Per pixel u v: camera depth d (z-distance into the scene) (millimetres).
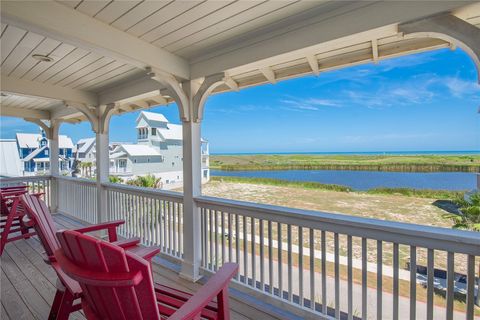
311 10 1748
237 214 2496
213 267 2785
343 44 1791
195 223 2799
